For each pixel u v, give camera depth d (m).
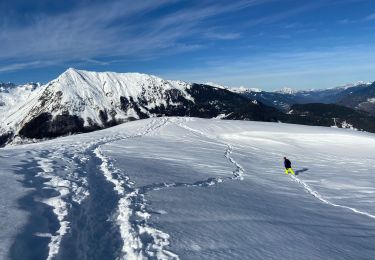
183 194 19.48
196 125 81.19
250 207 18.88
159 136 63.50
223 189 23.00
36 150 31.66
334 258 12.70
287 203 22.19
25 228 11.52
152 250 11.17
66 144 43.06
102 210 15.04
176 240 12.16
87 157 29.84
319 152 57.44
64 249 10.85
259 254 11.91
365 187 31.91
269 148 59.31
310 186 30.83
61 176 20.06
